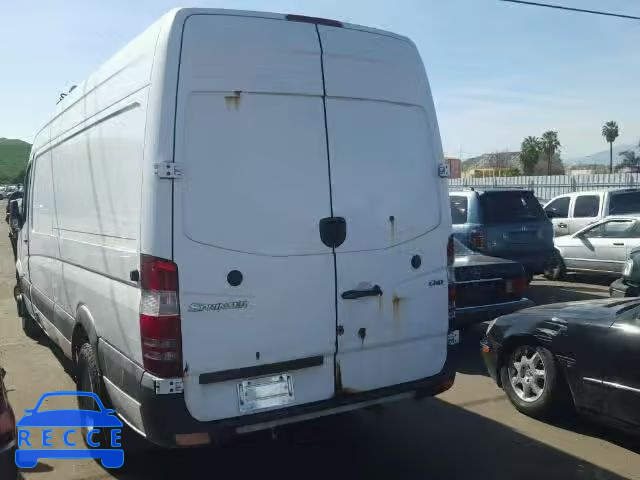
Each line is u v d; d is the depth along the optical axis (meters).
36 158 6.68
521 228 10.42
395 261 4.02
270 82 3.59
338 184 3.81
